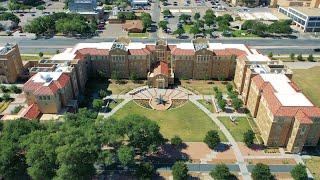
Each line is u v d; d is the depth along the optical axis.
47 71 178.50
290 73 174.38
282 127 144.12
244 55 193.00
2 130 135.25
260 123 160.75
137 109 178.75
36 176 116.38
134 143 137.00
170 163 140.38
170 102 185.25
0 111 174.38
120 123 136.50
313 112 140.62
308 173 135.38
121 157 128.75
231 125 165.75
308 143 148.50
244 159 143.12
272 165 139.62
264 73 171.62
